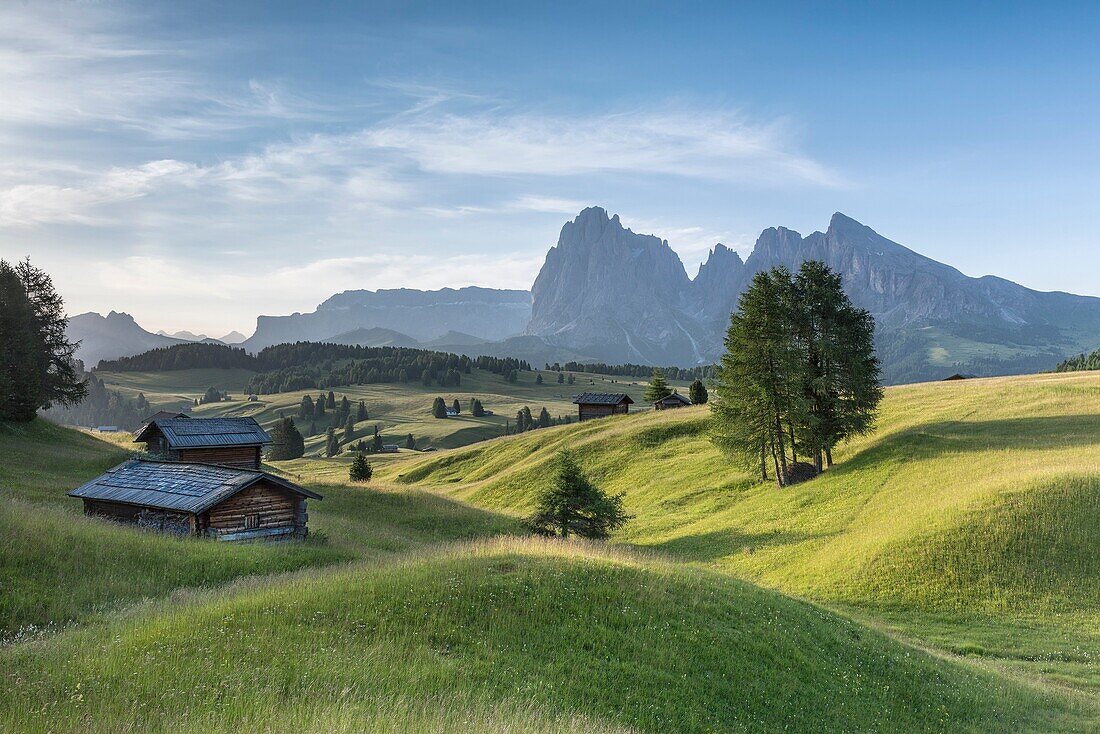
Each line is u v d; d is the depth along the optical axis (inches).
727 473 2618.1
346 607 710.5
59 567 850.8
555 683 614.5
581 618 755.4
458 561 907.4
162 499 1302.9
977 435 2081.7
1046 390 2443.4
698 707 636.1
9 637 645.9
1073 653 1043.3
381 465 4837.6
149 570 941.2
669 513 2391.7
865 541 1582.2
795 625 894.4
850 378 2187.5
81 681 478.9
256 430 2134.6
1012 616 1189.7
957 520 1482.5
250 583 882.1
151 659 537.3
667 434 3297.2
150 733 390.9
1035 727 765.3
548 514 1814.7
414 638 653.9
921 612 1262.3
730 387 2315.5
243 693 478.9
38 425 2765.7
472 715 484.4
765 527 1943.9
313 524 1686.8
